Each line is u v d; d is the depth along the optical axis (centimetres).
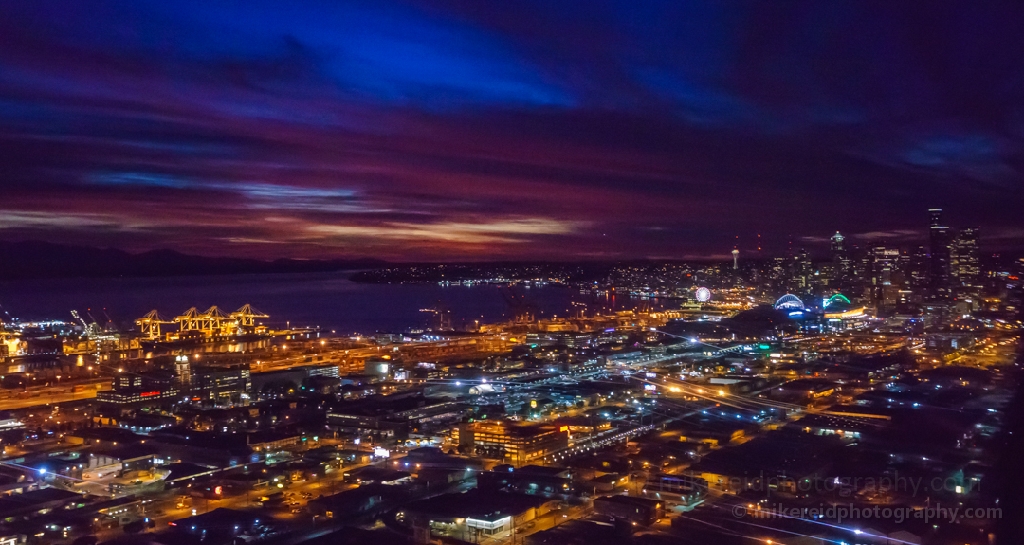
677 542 12719
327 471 18138
